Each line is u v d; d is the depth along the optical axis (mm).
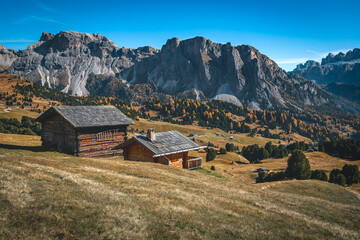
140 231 10328
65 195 12836
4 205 10602
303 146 195750
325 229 14367
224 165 147000
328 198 37344
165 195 16047
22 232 8898
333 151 174125
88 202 12414
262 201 19750
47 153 36125
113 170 23281
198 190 19531
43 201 11672
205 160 159375
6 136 55875
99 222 10484
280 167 134125
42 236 8867
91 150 40469
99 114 43219
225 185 25281
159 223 11414
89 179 17406
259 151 174750
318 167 132375
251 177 116438
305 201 23234
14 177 14703
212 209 14758
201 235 10875
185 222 11930
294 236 12367
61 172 17703
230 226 12258
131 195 14930
